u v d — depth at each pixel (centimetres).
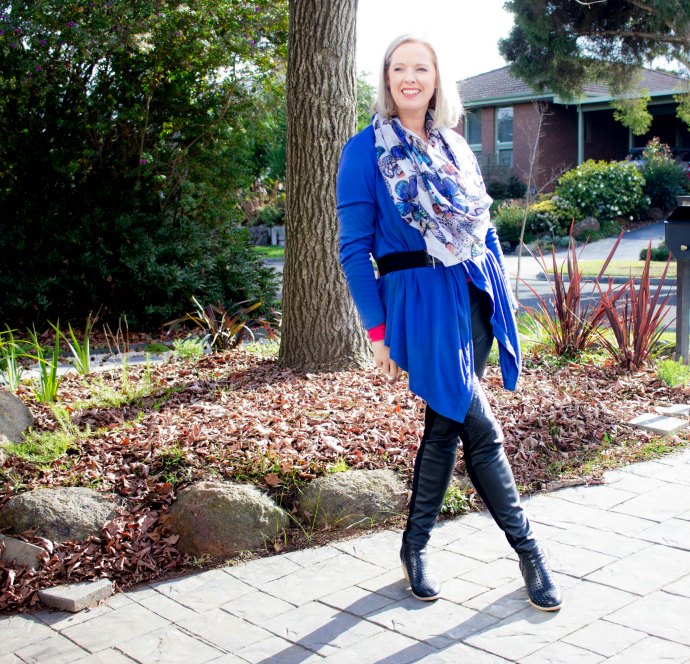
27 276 993
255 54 1057
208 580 321
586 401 513
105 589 315
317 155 566
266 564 332
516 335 288
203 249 1098
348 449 412
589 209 2255
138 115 1029
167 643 277
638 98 2333
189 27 1023
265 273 1130
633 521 351
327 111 564
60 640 284
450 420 279
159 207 1118
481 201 271
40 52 965
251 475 384
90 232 1013
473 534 346
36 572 326
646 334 598
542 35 2084
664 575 300
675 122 2980
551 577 283
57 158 1003
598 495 382
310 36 559
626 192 2280
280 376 569
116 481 384
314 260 577
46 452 411
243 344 771
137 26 960
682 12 1958
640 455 434
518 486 393
